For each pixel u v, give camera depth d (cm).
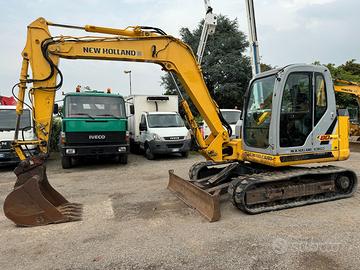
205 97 612
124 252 370
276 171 554
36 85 501
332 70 2650
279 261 337
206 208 492
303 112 532
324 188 561
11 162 969
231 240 395
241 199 481
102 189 705
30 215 464
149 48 567
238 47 2752
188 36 2856
